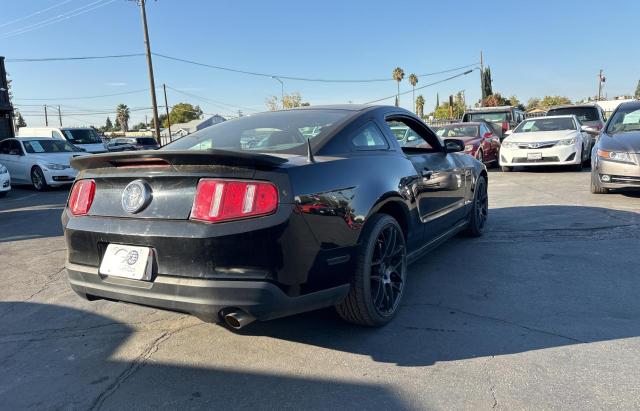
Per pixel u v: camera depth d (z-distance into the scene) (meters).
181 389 2.75
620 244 5.16
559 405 2.43
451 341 3.15
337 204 2.91
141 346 3.30
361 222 3.06
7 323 3.78
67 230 3.10
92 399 2.68
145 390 2.75
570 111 16.02
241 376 2.86
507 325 3.35
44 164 13.31
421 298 3.90
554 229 5.91
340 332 3.36
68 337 3.49
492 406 2.44
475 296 3.90
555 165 11.98
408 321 3.48
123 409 2.58
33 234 7.23
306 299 2.78
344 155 3.23
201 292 2.58
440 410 2.44
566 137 11.86
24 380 2.90
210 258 2.58
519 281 4.19
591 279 4.16
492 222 6.46
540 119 13.03
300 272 2.70
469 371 2.78
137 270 2.76
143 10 29.02
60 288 4.60
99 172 3.02
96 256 2.98
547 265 4.58
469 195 5.28
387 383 2.70
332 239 2.86
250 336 3.36
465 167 5.16
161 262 2.70
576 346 3.01
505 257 4.89
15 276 5.05
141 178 2.83
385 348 3.10
